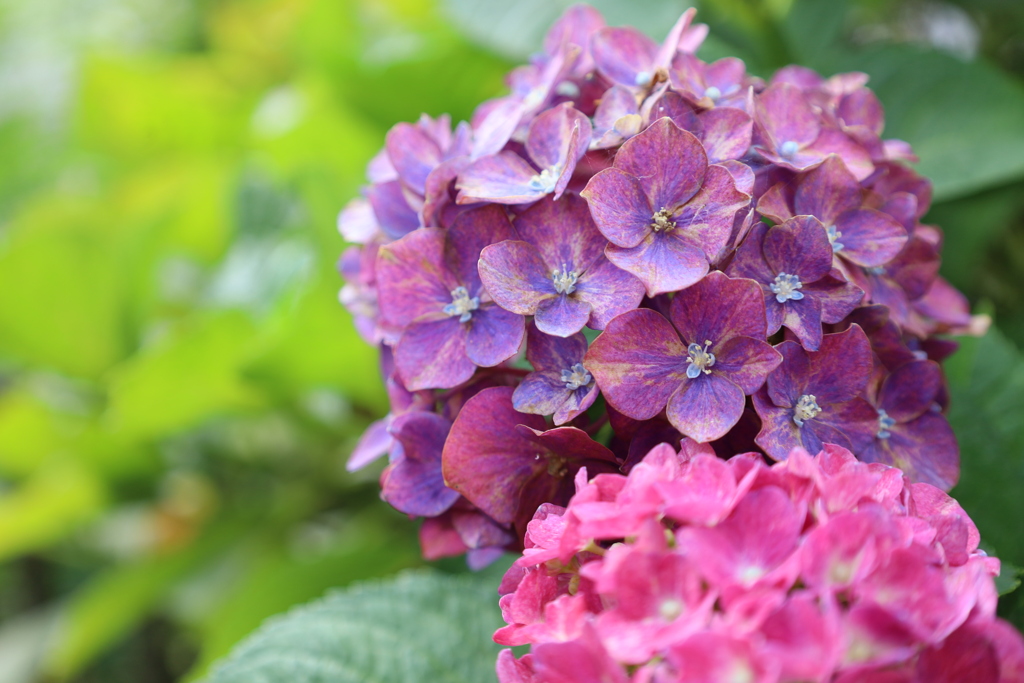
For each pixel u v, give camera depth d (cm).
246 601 73
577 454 50
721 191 49
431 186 51
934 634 44
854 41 73
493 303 51
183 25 124
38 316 87
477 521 52
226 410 80
